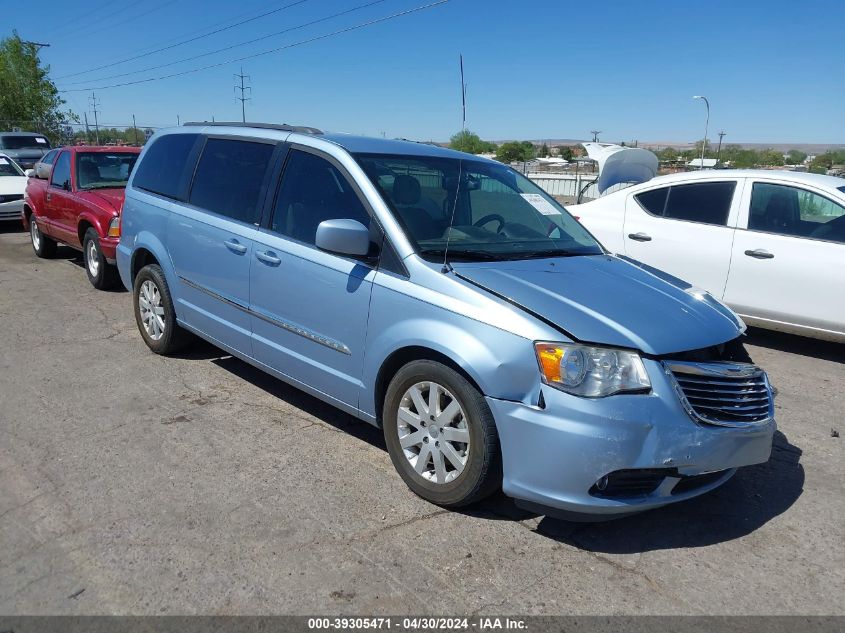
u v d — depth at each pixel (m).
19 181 14.02
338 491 3.79
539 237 4.41
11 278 9.27
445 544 3.33
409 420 3.71
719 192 7.16
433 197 4.18
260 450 4.25
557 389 3.13
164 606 2.83
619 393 3.11
